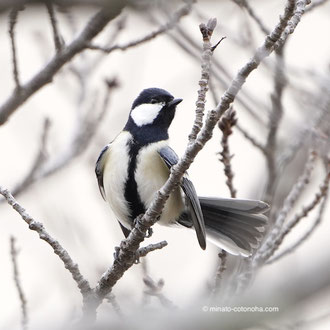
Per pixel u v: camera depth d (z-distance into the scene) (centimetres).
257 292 595
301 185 798
